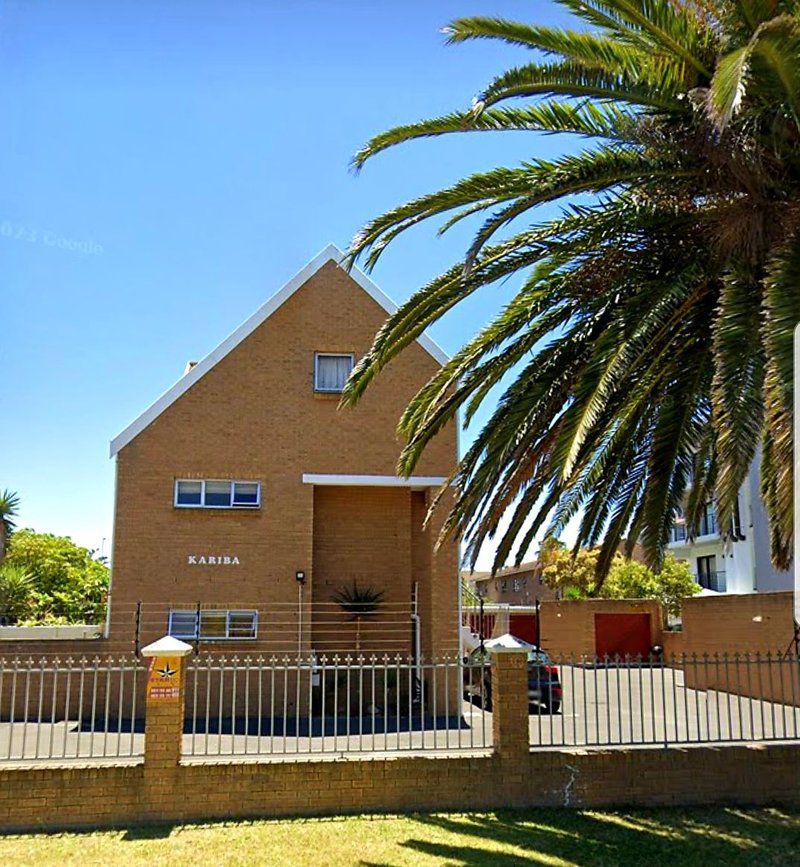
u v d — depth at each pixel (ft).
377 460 68.33
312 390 68.80
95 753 43.34
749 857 30.14
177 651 34.81
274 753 36.01
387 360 35.88
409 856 29.76
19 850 30.37
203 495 66.69
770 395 22.25
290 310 69.92
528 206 29.01
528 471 34.99
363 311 70.64
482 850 30.45
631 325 29.32
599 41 29.37
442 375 36.29
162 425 67.00
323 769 34.88
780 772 36.73
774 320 22.98
